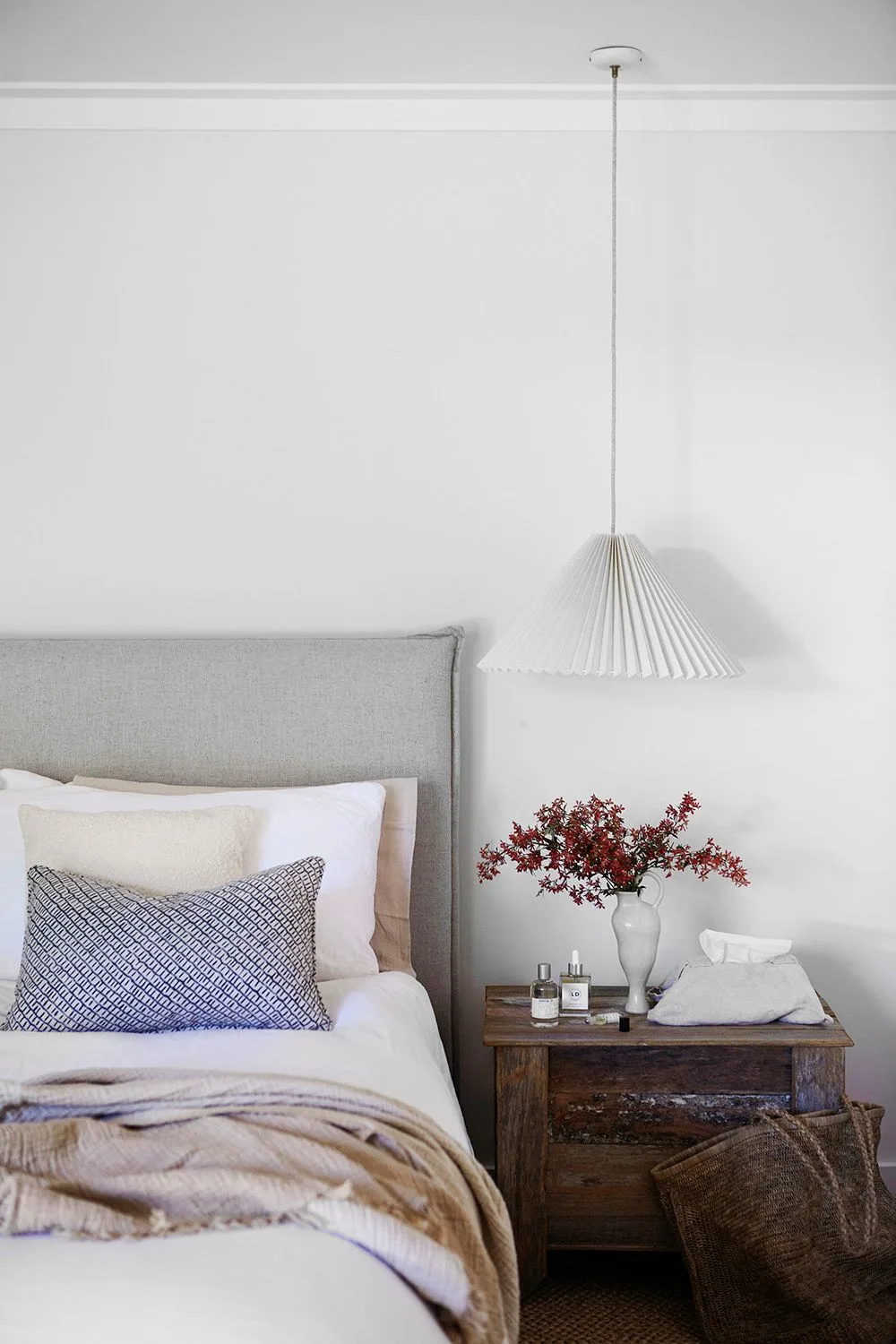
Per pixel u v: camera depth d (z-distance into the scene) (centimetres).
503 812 320
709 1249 253
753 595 317
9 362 318
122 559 320
